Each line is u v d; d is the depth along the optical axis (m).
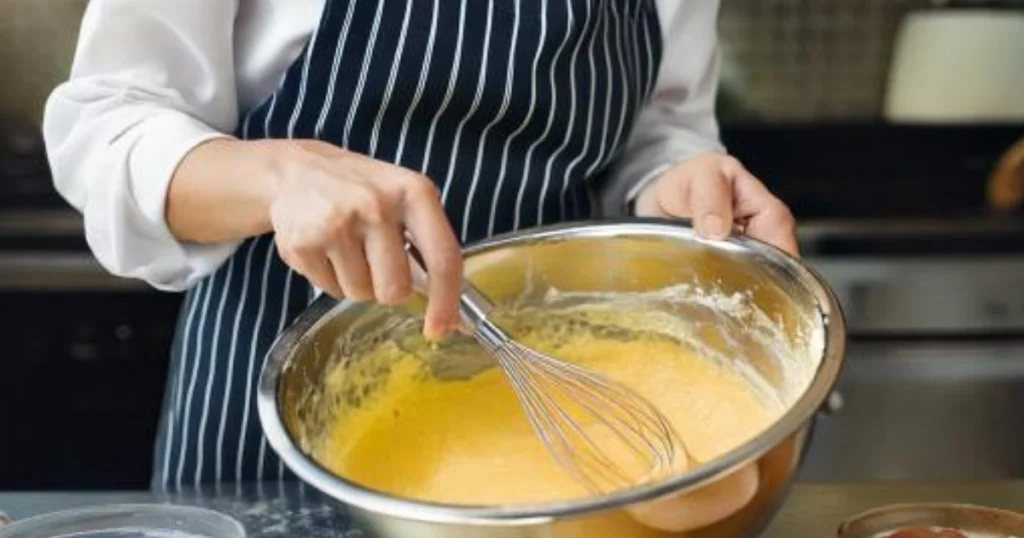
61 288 2.05
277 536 1.02
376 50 1.07
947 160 2.16
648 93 1.24
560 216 1.16
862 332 2.03
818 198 2.09
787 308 0.98
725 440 1.01
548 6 1.07
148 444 2.17
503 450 1.02
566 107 1.11
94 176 1.02
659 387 1.07
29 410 2.13
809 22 2.18
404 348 1.07
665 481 0.76
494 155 1.12
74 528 1.02
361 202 0.85
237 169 0.95
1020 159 2.01
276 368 0.94
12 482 2.18
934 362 2.03
